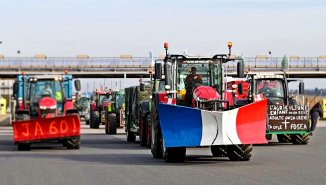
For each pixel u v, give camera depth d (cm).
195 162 1841
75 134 2475
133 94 3017
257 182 1334
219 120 1741
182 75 1975
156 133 1997
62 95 2764
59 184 1366
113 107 4016
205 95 1848
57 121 2456
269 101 2958
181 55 1973
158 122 1981
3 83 12112
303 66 7819
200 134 1752
